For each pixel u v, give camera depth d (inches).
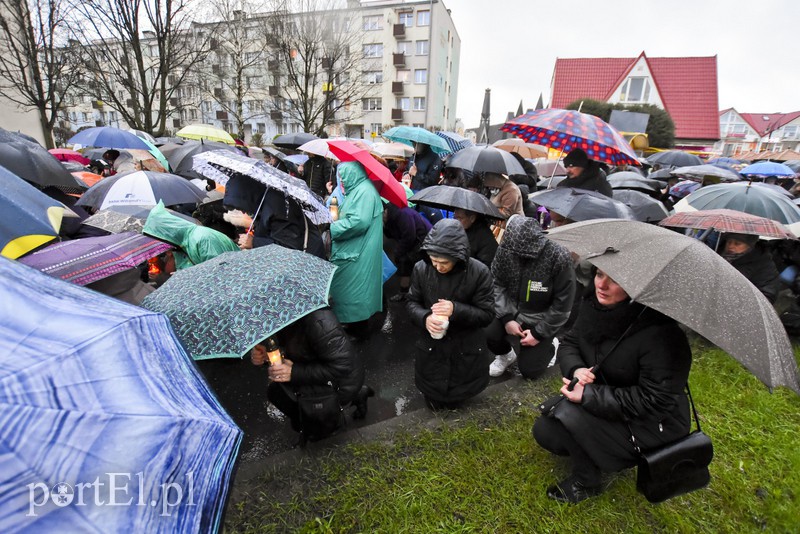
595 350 83.4
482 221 154.6
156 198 151.3
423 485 89.8
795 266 173.9
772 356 55.0
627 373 77.1
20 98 504.4
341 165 145.3
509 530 81.4
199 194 172.4
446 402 113.6
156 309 68.4
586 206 135.3
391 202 175.8
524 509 85.9
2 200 62.3
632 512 86.4
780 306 187.0
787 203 146.0
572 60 1496.1
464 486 90.3
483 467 95.9
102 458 32.8
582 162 169.5
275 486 89.5
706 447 74.0
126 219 121.9
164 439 36.7
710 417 118.6
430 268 107.7
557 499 87.7
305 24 637.3
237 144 484.4
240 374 137.6
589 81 1465.3
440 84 1596.9
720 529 84.5
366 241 146.8
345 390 91.7
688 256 65.4
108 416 34.4
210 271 76.3
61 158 346.3
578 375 80.9
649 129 1015.6
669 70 1445.6
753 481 97.1
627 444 78.7
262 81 881.5
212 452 40.9
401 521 81.6
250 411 119.9
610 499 88.8
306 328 84.1
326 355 84.2
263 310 66.8
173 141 432.1
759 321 58.1
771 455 104.9
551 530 81.7
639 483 77.8
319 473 93.1
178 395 42.5
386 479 91.6
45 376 33.3
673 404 71.7
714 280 61.8
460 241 95.5
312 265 82.5
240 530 79.1
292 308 68.9
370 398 129.8
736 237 143.1
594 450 80.6
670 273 63.1
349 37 691.4
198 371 51.8
